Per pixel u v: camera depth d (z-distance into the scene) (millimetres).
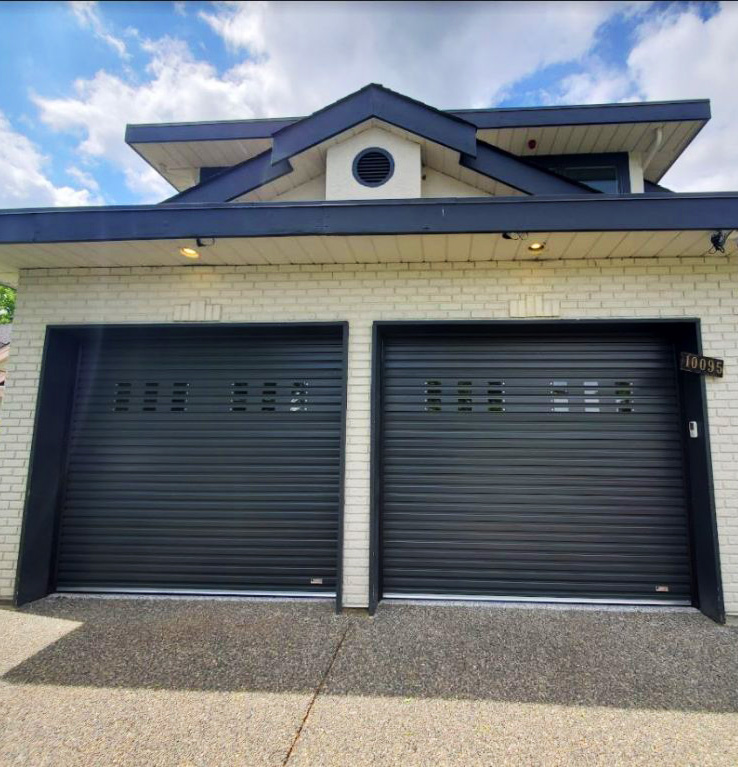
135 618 3570
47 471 4180
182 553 4199
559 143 5652
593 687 2562
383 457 4168
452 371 4262
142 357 4504
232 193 4844
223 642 3139
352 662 2852
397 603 3895
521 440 4125
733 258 3902
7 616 3625
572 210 3383
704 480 3709
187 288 4258
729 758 1975
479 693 2500
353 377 4047
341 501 3883
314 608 3787
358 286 4156
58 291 4312
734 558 3564
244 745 2061
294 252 3920
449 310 4062
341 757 1983
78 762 1943
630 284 3961
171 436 4371
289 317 4164
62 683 2598
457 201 3449
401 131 4594
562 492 4035
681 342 4031
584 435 4090
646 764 1937
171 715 2287
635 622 3486
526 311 4004
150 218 3609
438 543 4047
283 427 4309
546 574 3953
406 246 3773
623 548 3932
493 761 1958
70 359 4473
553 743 2074
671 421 4055
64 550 4266
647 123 5289
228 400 4387
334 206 3504
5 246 3818
